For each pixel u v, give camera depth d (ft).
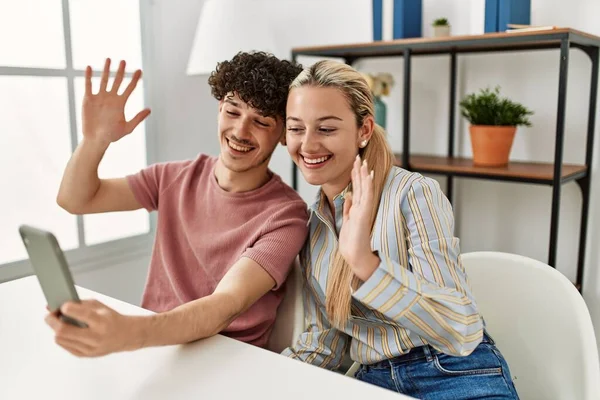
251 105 4.10
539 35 5.46
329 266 3.98
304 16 8.29
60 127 6.75
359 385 2.88
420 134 7.61
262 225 4.17
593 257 6.51
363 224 3.06
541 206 6.79
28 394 2.86
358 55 7.36
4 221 6.30
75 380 2.99
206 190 4.58
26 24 6.29
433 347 3.58
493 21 6.10
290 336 4.23
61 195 4.43
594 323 6.58
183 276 4.53
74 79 6.80
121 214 7.56
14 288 4.34
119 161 7.52
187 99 8.27
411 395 3.73
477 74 7.06
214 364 3.10
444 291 3.21
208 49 6.93
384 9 7.38
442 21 6.55
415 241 3.48
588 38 5.68
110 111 4.24
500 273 4.38
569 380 3.94
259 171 4.42
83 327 2.65
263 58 4.25
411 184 3.69
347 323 3.96
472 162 6.72
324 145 3.73
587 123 6.37
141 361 3.16
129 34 7.43
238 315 3.68
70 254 6.82
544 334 4.13
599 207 6.40
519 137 6.88
